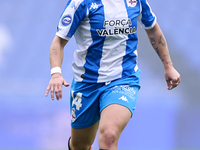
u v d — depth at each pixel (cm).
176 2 3878
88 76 1305
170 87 1436
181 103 3195
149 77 3475
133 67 1297
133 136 2723
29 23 3888
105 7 1253
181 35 3778
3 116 2750
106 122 1139
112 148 1108
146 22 1399
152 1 3884
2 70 3650
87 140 1447
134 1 1291
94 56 1282
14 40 3803
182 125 2873
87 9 1252
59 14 3962
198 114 2998
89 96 1320
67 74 3400
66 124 2730
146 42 3531
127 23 1261
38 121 2736
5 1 3925
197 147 2812
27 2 3956
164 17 3844
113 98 1212
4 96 2805
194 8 3862
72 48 3453
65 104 2961
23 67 3694
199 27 3803
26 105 2828
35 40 3831
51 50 1261
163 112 2836
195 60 3681
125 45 1273
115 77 1268
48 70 3722
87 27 1267
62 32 1270
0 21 3850
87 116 1358
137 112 2795
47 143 2667
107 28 1251
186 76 3559
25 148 2620
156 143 2734
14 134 2691
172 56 3697
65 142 2672
